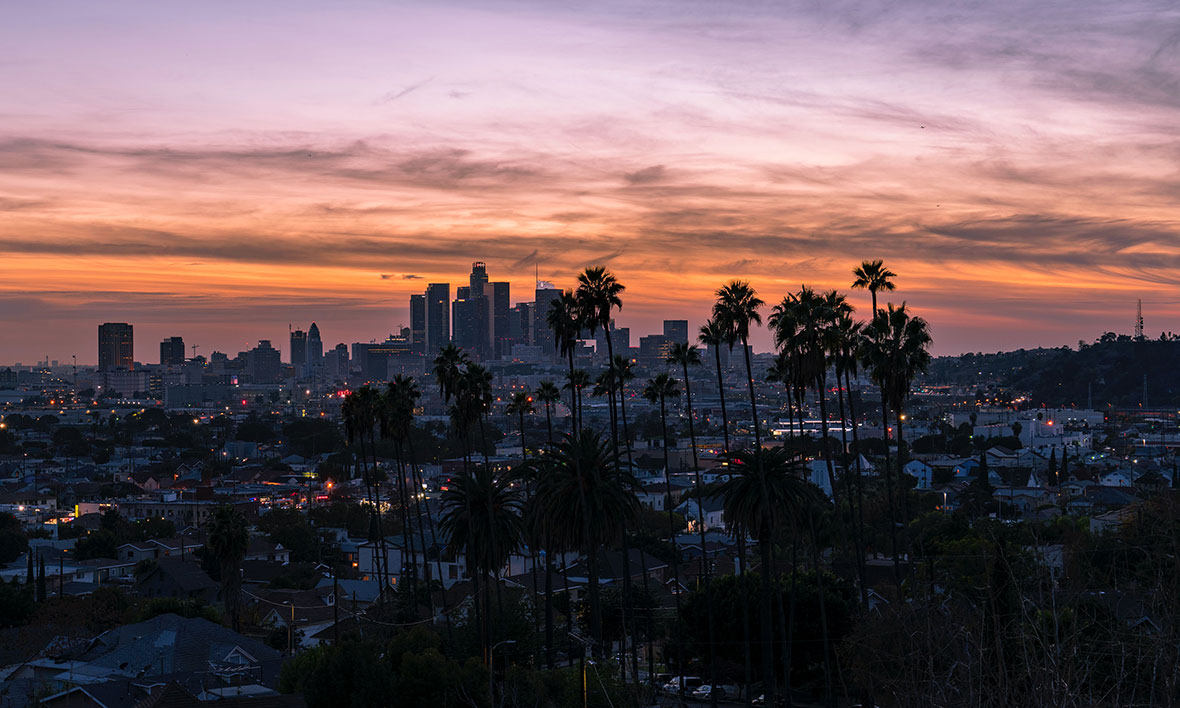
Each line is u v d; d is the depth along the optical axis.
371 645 65.00
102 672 79.69
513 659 83.69
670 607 112.94
